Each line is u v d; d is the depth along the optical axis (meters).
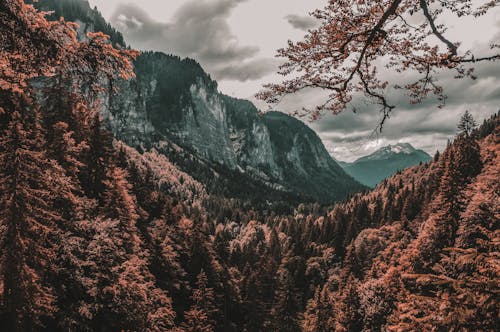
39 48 7.71
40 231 21.52
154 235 48.69
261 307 54.94
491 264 6.82
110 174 40.50
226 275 61.66
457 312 6.01
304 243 107.56
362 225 100.62
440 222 42.25
